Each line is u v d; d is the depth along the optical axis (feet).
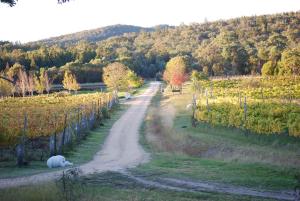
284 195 54.75
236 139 114.62
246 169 73.10
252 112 127.65
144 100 297.74
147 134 150.41
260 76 339.16
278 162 77.92
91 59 550.36
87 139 136.15
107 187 60.95
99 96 264.52
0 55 432.66
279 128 107.14
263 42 504.43
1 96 310.65
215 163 82.89
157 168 79.36
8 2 43.42
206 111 148.15
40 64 487.20
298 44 470.80
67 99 261.65
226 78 345.51
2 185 62.59
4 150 104.63
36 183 61.11
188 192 57.16
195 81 278.67
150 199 52.49
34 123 136.77
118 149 117.19
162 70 515.09
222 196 54.54
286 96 189.57
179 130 141.28
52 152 99.81
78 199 50.98
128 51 620.08
